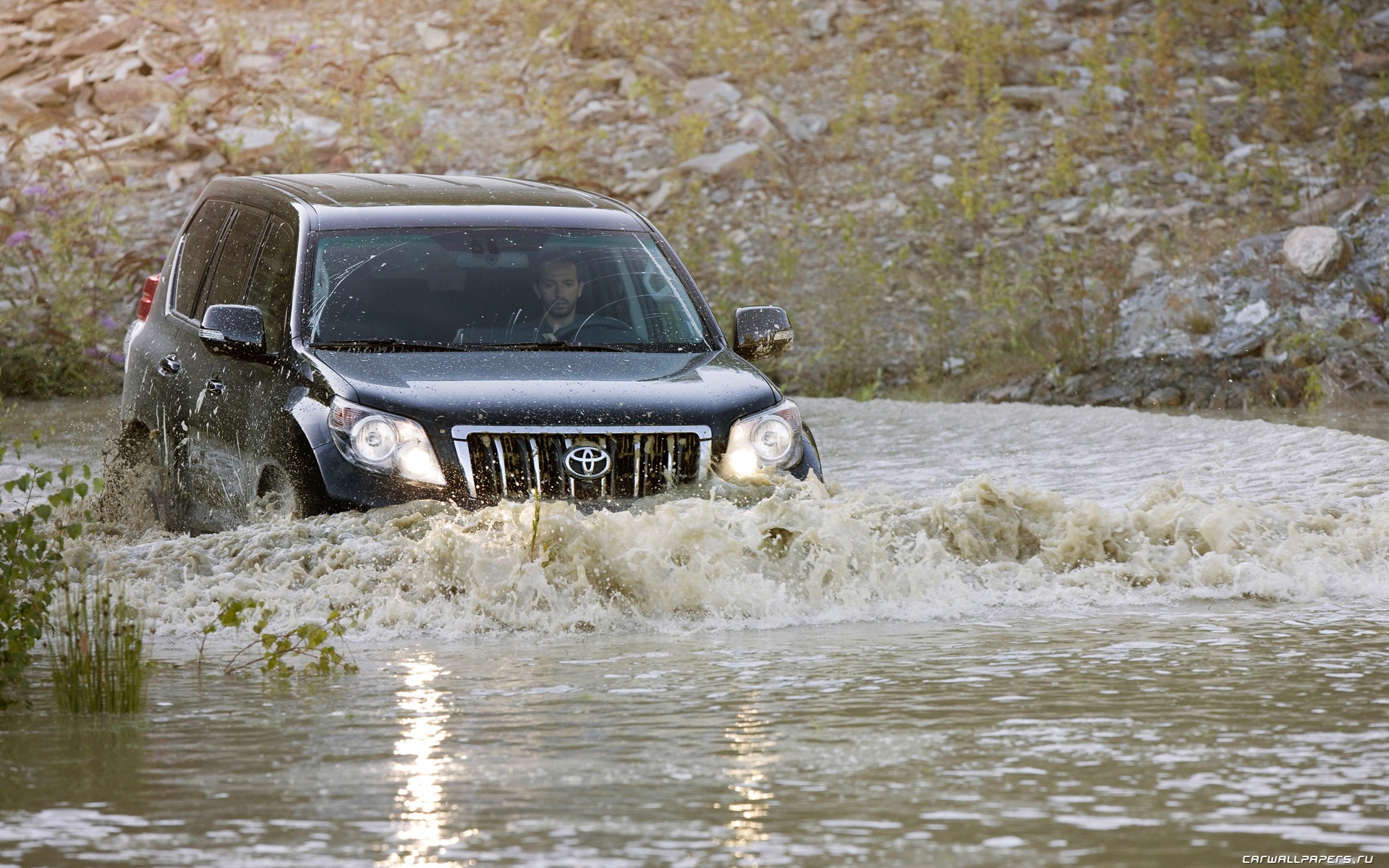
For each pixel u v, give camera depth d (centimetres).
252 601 1952
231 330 2712
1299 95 7800
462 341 2723
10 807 1205
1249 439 4191
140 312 3453
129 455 3184
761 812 1178
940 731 1444
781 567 2236
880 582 2247
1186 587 2345
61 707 1592
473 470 2427
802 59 8538
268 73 8356
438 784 1262
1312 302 6247
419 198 3025
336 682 1725
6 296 6875
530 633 2062
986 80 8162
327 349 2669
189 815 1179
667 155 7819
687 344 2839
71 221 7044
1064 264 6856
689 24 8856
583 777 1282
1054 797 1218
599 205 3130
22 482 2025
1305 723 1470
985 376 6234
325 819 1166
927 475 3959
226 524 2769
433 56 8575
